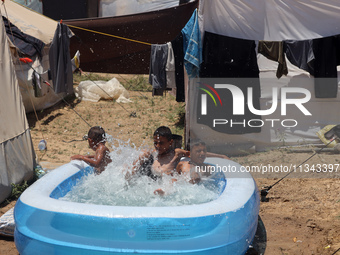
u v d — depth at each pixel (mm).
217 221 3502
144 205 4160
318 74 7316
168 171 4680
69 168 4922
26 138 6242
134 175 4625
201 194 4402
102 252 3373
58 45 9891
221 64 7105
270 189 5973
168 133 4672
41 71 10141
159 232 3371
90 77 14938
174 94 9586
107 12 15875
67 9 15867
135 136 9188
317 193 5766
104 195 4391
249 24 7078
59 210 3498
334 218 4945
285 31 7172
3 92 5785
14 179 5672
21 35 9922
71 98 12211
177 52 7242
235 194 3998
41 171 6371
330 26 7133
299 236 4523
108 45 13539
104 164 5059
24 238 3561
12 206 5297
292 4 7012
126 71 14258
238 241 3637
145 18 12828
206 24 6980
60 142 8719
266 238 4500
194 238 3398
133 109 11375
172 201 4234
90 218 3406
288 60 7469
